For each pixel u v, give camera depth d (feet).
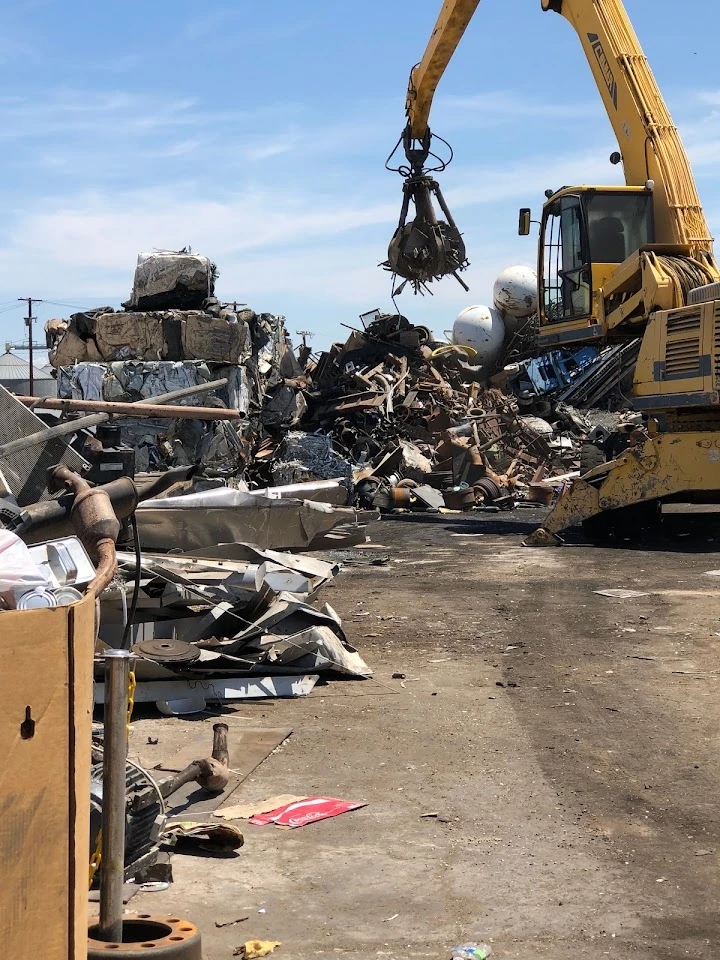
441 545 54.80
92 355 73.46
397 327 106.22
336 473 75.00
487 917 13.42
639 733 21.61
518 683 25.77
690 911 13.57
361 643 30.60
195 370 70.69
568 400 81.66
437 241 73.92
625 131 60.13
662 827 16.52
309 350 110.73
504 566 46.32
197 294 76.13
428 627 32.83
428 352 106.93
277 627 26.73
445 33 70.38
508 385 132.36
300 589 27.78
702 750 20.44
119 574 24.73
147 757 19.75
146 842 14.42
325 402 90.89
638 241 58.34
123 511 15.08
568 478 86.22
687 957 12.31
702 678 26.02
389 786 18.51
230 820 16.78
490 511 76.43
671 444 50.42
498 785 18.53
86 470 18.16
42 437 16.44
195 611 26.20
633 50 60.59
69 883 8.74
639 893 14.12
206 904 13.80
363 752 20.43
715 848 15.66
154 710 23.38
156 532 30.58
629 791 18.19
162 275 75.10
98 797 13.11
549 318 61.77
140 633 24.68
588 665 27.55
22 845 8.46
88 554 12.78
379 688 25.38
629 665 27.53
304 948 12.56
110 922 11.20
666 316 51.49
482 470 82.48
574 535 58.29
